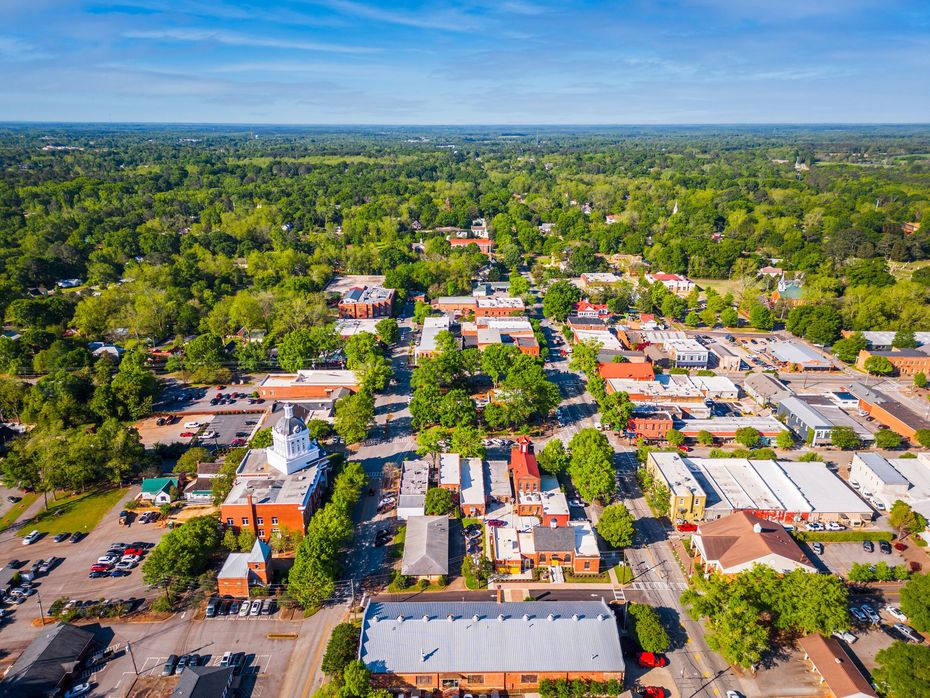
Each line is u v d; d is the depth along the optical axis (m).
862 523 149.00
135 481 168.00
